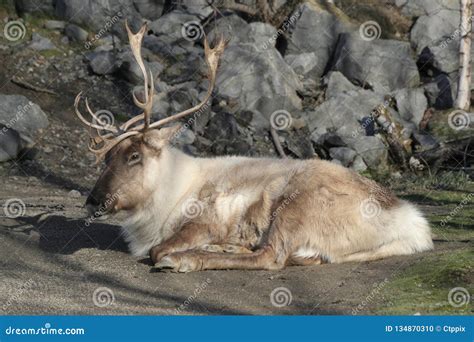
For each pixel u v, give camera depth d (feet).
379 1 74.84
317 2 72.13
